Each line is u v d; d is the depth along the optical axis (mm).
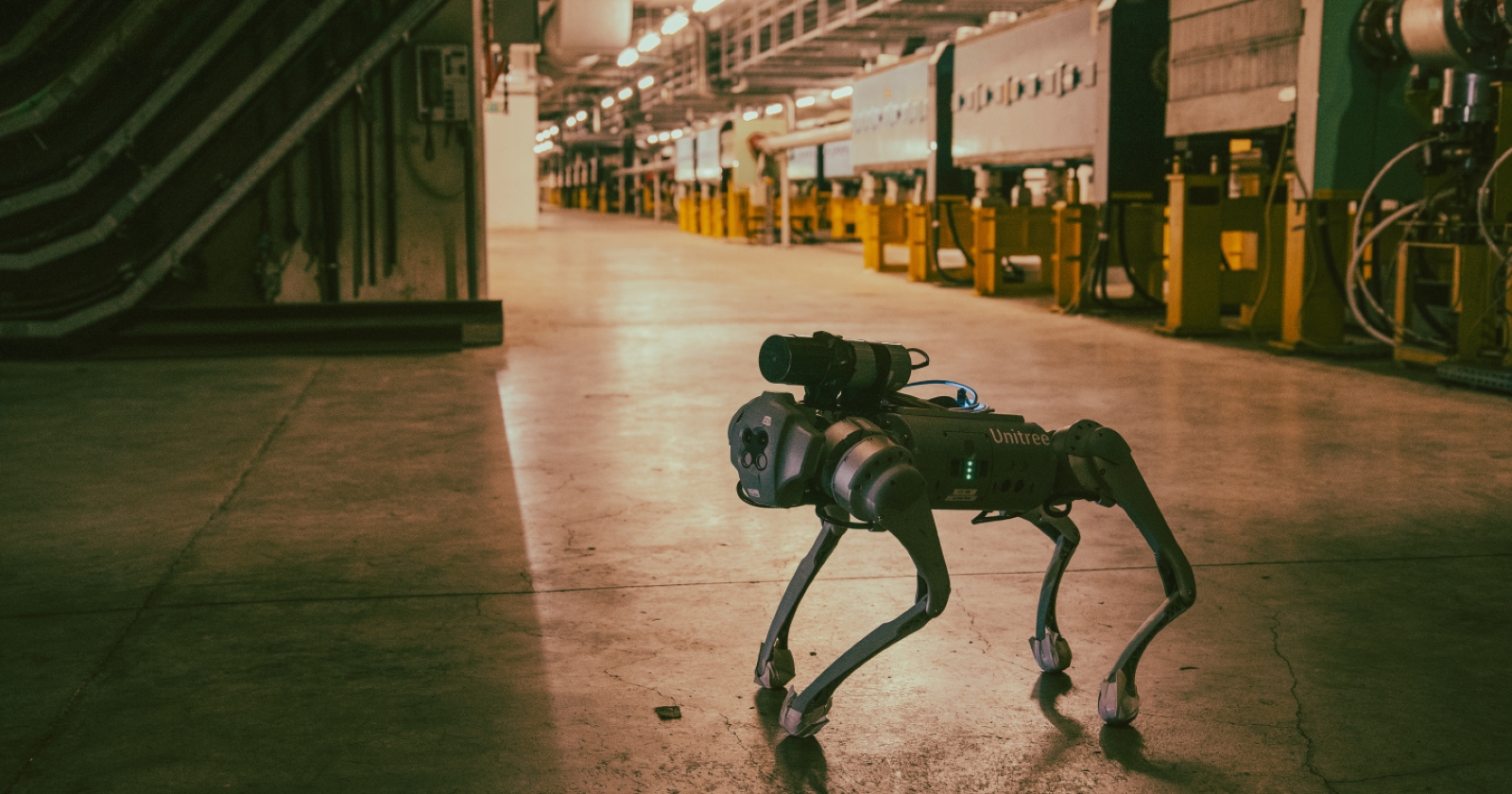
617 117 44188
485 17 10797
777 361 2293
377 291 8750
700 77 27766
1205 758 2363
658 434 5656
